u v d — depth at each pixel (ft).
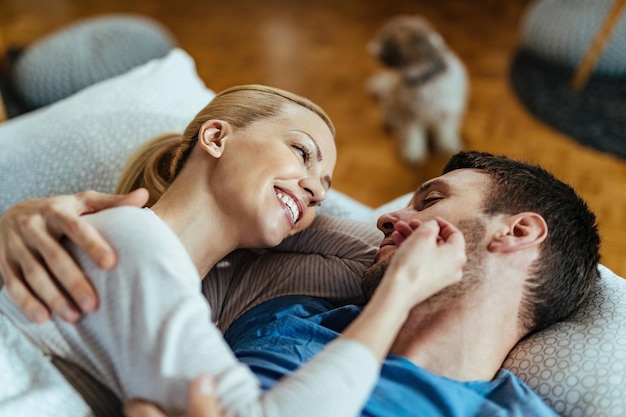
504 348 2.74
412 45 6.82
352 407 1.91
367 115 8.02
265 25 10.25
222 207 2.85
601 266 3.25
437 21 10.26
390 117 7.55
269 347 2.61
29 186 3.71
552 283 2.73
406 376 2.40
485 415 2.37
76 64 6.31
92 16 10.60
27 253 2.34
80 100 4.19
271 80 8.66
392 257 2.52
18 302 2.32
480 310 2.61
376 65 9.04
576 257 2.80
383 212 3.79
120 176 3.60
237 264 3.31
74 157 3.81
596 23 7.97
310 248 3.34
